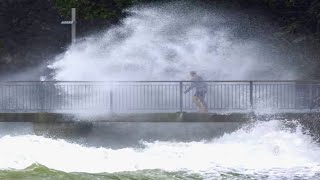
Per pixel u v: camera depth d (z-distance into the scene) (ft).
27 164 119.14
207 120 157.69
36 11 242.58
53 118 159.43
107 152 133.80
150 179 112.16
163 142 151.33
